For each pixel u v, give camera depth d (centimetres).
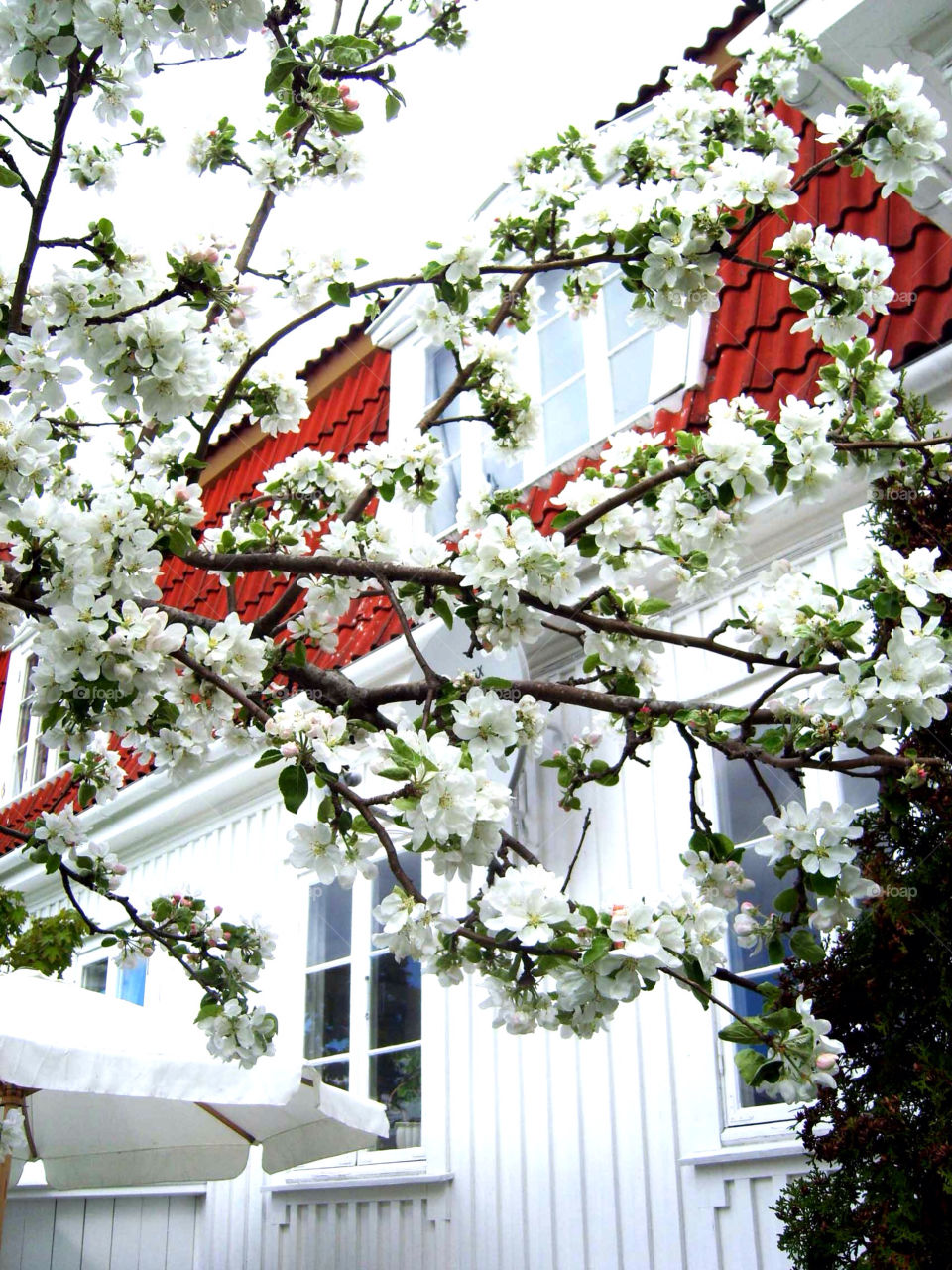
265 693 317
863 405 309
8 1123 447
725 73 650
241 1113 560
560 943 230
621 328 650
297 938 712
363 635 653
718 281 305
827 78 399
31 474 242
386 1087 630
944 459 319
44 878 969
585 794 574
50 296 252
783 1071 239
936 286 470
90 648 243
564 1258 511
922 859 325
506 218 380
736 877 275
